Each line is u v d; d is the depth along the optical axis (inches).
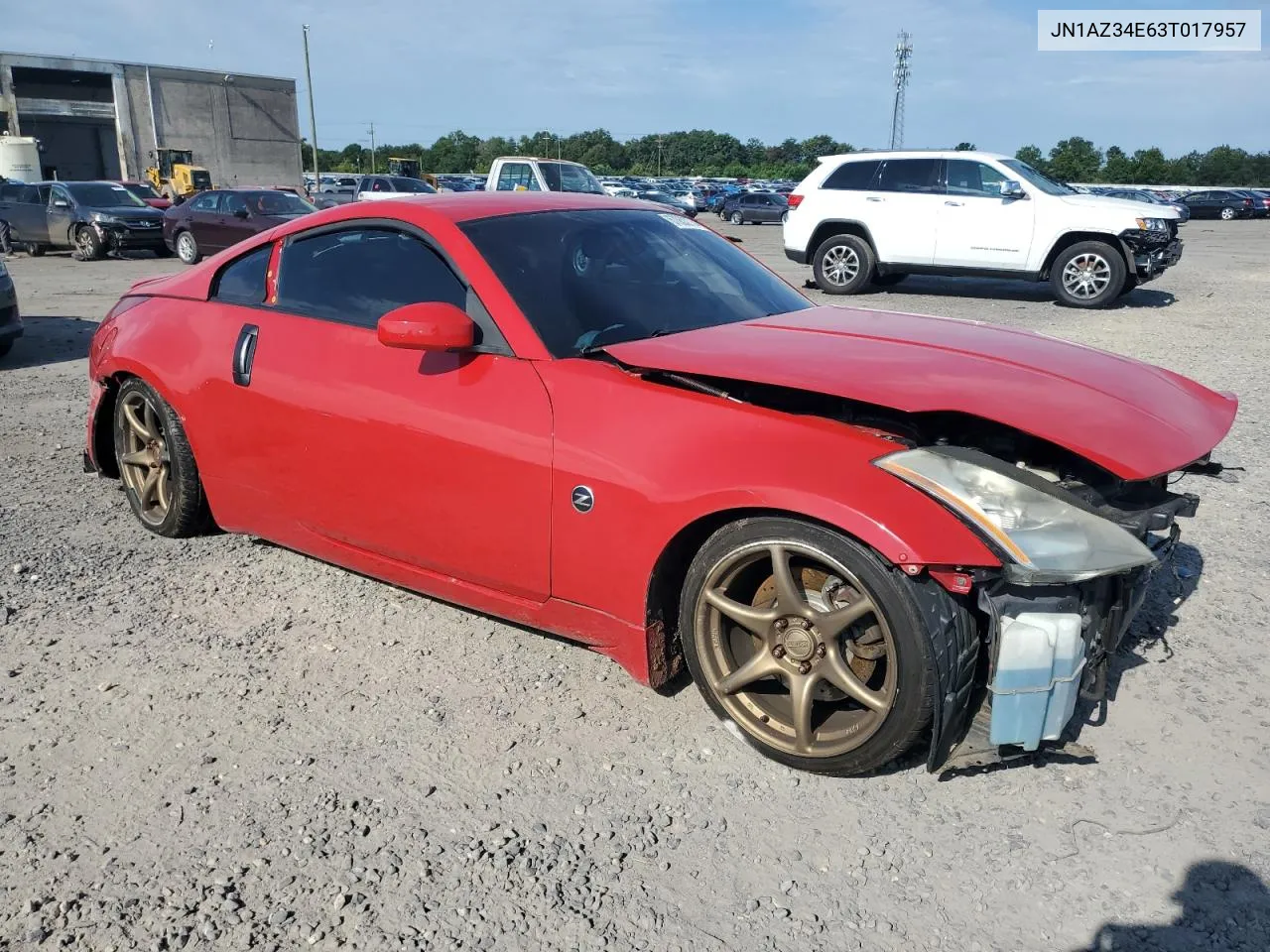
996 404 95.1
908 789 98.5
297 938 81.0
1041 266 476.1
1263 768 100.7
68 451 221.9
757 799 97.7
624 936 80.9
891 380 99.3
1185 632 129.9
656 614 107.3
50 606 141.3
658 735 108.9
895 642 89.5
